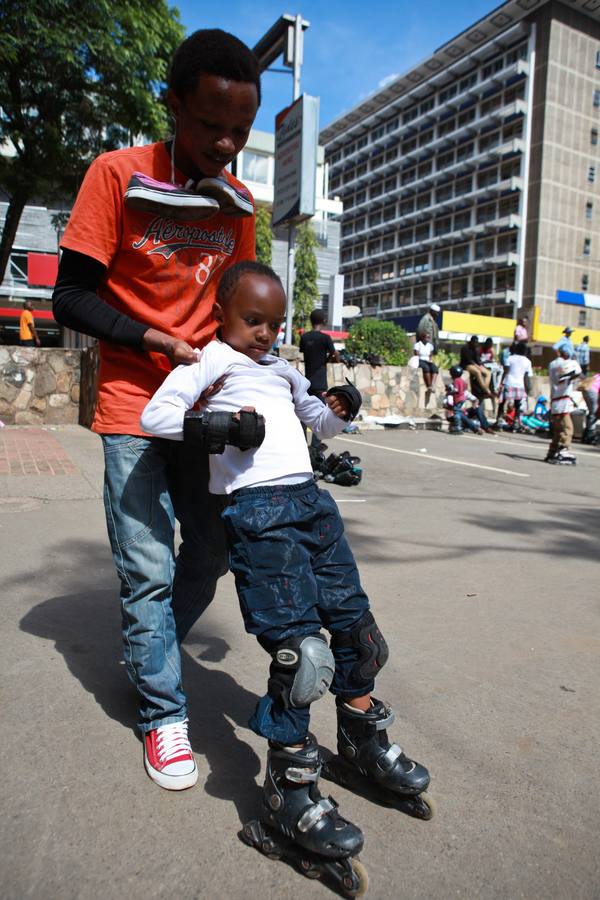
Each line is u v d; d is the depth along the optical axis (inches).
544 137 2289.6
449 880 60.1
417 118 2878.9
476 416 490.3
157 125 500.1
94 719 85.0
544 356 1694.1
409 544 176.6
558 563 164.4
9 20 428.5
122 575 77.0
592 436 463.2
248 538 65.4
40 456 276.2
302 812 59.3
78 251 70.7
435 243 2755.9
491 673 102.8
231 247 81.3
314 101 424.2
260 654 107.0
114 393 76.8
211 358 69.0
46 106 477.1
